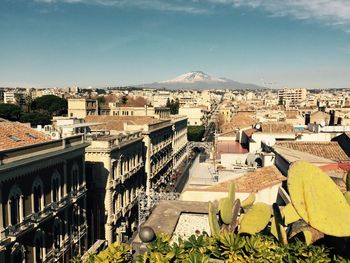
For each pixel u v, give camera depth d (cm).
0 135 2705
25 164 2530
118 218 4319
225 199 1102
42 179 2812
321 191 790
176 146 8838
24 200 2580
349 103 16438
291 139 4241
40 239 2803
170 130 8000
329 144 3125
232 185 1127
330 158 2875
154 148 6312
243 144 5134
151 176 6031
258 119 7469
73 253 3372
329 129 4953
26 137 2916
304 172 797
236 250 914
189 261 881
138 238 1263
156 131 6425
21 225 2511
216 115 18812
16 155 2506
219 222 1248
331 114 7725
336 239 1017
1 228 2302
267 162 3031
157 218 1725
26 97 18412
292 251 923
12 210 2450
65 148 3206
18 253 2514
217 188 2361
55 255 2984
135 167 5153
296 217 1034
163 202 1970
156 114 10106
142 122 6562
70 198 3278
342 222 779
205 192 2328
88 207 4075
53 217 2975
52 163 2953
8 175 2373
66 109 14375
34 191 2716
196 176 3059
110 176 4081
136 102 18725
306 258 909
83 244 3619
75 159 3425
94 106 10700
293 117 8131
